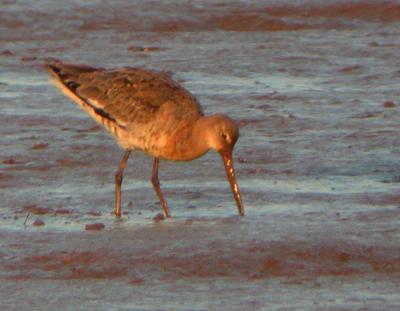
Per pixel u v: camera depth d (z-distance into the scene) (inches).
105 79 628.1
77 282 494.0
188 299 472.4
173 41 1083.9
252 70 976.9
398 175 673.6
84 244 535.8
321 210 595.5
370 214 583.2
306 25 1141.7
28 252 525.7
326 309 460.1
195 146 595.8
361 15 1164.5
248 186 647.8
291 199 620.7
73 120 808.9
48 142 747.4
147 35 1103.6
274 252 520.1
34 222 574.9
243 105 855.7
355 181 660.1
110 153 723.4
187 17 1143.6
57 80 646.5
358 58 1013.2
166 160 652.1
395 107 847.1
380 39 1095.6
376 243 530.6
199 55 1027.3
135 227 568.4
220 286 488.1
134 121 608.1
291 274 503.2
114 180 668.1
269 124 800.3
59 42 1077.8
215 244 530.9
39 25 1112.8
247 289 484.4
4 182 660.7
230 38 1095.0
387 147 738.2
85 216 592.4
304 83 932.6
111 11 1145.4
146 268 507.5
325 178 667.4
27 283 492.4
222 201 621.0
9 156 714.8
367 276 501.4
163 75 629.9
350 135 766.5
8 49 1049.5
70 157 713.6
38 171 685.3
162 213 595.8
